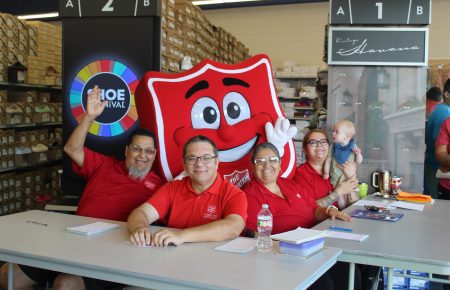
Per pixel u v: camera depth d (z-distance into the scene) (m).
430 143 4.75
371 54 4.23
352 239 2.45
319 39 11.63
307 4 11.68
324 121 4.90
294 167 3.52
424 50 4.17
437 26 10.68
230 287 1.65
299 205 3.05
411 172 4.29
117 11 4.11
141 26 4.10
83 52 4.20
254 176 3.14
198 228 2.29
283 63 11.32
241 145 3.37
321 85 5.20
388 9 4.15
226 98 3.42
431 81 6.95
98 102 3.28
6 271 2.88
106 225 2.60
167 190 2.71
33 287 2.92
